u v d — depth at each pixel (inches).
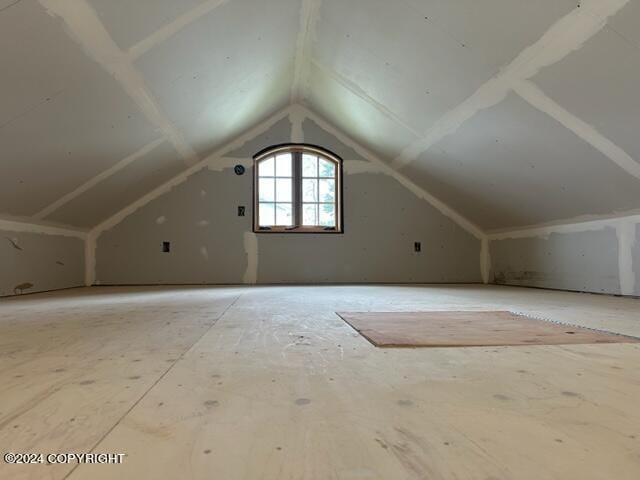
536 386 34.9
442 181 159.9
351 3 95.3
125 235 170.2
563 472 21.1
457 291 136.9
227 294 125.4
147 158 137.2
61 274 149.6
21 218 125.6
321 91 156.0
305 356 45.5
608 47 66.1
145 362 42.9
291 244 178.4
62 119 88.4
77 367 41.0
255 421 27.6
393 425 27.0
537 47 74.4
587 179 105.4
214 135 155.2
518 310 85.2
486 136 112.4
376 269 181.2
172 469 21.5
